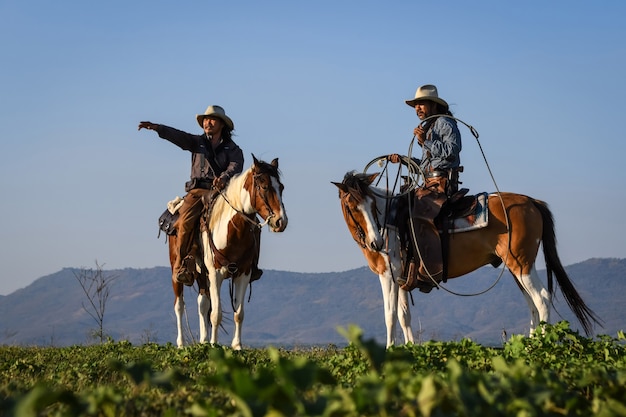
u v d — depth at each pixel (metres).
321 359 11.36
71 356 13.12
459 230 13.05
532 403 4.83
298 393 6.18
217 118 15.14
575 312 12.99
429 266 13.01
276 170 13.68
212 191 14.51
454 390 4.33
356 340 4.59
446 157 13.35
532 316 13.23
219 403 5.92
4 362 11.48
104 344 15.08
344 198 12.73
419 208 13.09
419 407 4.29
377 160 13.96
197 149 15.09
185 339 16.16
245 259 14.17
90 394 5.26
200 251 14.91
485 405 4.34
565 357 9.21
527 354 9.12
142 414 5.46
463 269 13.20
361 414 4.37
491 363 8.72
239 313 14.30
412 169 13.76
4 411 4.39
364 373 8.34
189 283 15.12
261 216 13.56
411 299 13.38
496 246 13.07
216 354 4.70
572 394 5.71
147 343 15.12
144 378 5.16
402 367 4.88
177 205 15.71
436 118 13.75
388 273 13.01
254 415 4.20
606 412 4.74
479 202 13.12
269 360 10.61
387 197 13.10
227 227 13.88
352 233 12.98
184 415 5.48
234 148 15.18
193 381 7.20
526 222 12.91
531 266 12.95
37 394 4.32
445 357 9.34
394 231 13.07
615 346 9.96
